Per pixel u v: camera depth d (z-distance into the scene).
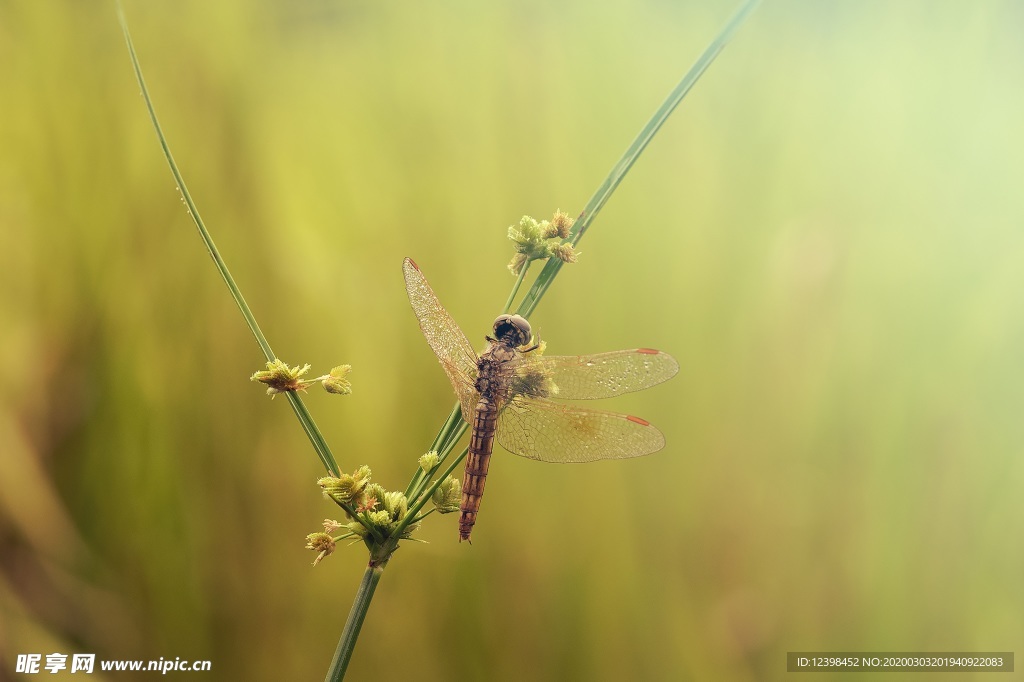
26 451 0.48
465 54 0.50
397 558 0.49
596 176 0.50
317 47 0.51
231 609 0.49
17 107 0.49
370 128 0.50
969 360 0.49
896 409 0.49
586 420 0.44
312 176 0.50
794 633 0.48
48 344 0.48
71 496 0.48
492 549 0.49
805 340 0.49
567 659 0.48
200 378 0.49
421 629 0.48
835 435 0.49
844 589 0.48
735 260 0.49
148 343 0.49
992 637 0.48
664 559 0.48
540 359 0.44
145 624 0.48
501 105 0.50
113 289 0.49
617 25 0.50
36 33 0.49
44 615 0.48
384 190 0.50
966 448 0.49
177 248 0.49
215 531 0.49
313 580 0.49
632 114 0.50
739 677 0.48
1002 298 0.49
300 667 0.48
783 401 0.49
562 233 0.44
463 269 0.49
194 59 0.49
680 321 0.49
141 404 0.49
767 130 0.50
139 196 0.49
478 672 0.48
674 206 0.50
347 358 0.49
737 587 0.48
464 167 0.50
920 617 0.48
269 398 0.49
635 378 0.44
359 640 0.48
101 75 0.49
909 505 0.49
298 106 0.50
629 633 0.48
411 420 0.49
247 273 0.49
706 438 0.49
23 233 0.48
